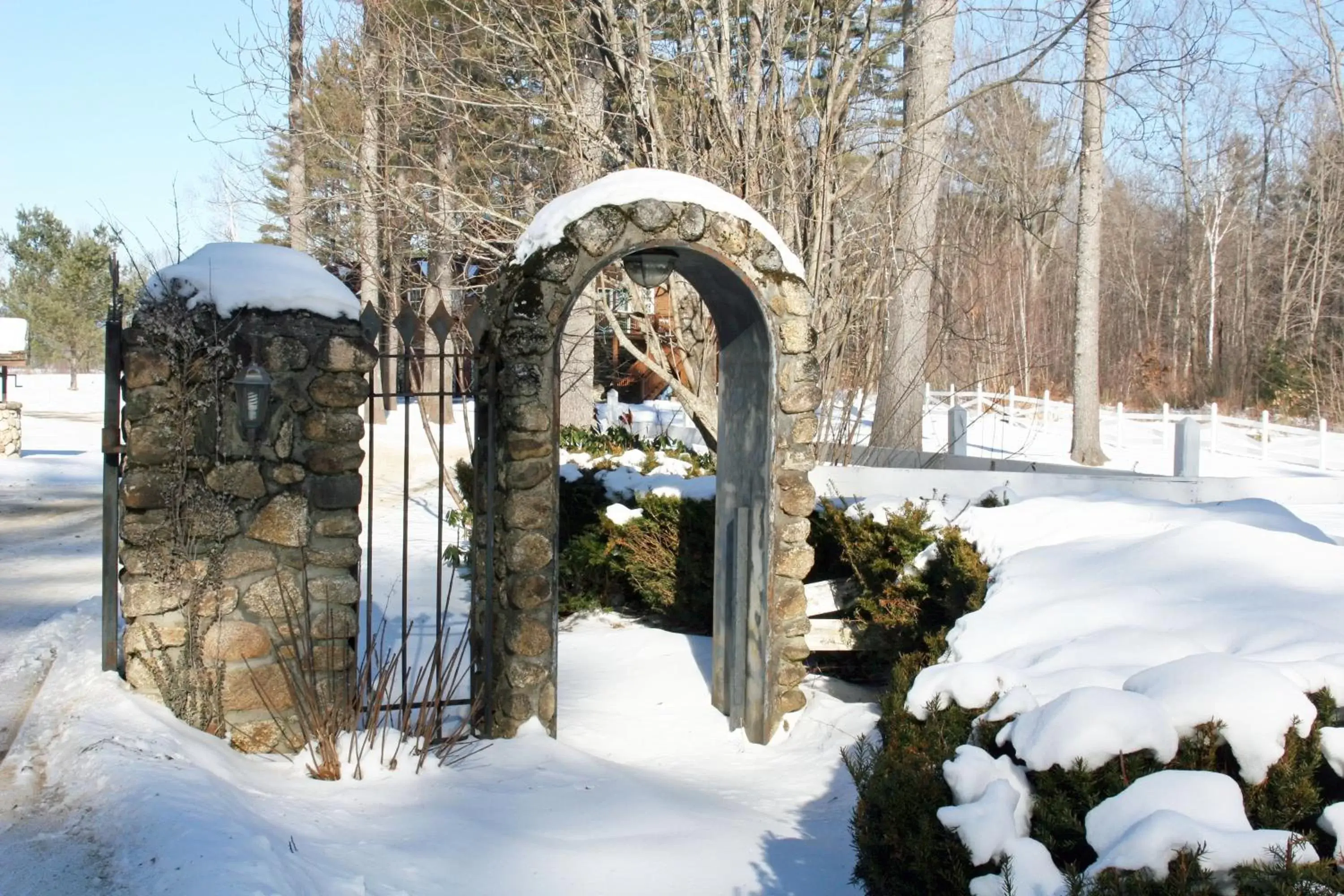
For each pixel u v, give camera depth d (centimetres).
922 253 952
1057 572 470
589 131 831
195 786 401
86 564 1004
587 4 838
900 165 912
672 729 618
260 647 511
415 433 2191
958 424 1185
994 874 286
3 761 445
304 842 392
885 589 639
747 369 624
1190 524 539
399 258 1075
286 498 514
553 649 566
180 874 330
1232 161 3456
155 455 497
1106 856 266
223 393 505
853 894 395
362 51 972
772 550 602
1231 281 3756
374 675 628
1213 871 254
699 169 823
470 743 545
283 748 512
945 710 354
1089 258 1923
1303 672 302
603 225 557
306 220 1160
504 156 955
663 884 403
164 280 503
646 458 973
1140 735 290
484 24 912
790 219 812
